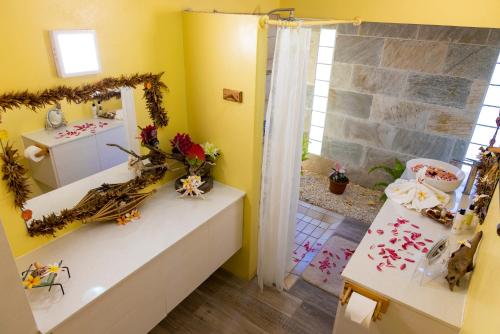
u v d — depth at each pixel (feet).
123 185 6.93
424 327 5.17
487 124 10.51
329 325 7.91
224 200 7.70
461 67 10.30
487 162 7.22
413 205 7.54
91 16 5.63
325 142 13.83
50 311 4.88
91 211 6.40
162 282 6.45
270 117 7.01
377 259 6.04
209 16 6.82
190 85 7.75
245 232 8.54
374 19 7.86
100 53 5.91
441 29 10.18
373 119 12.41
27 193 5.45
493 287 3.63
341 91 12.66
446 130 11.19
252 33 6.50
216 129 7.84
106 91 6.13
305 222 11.57
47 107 5.39
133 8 6.20
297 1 8.89
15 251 5.70
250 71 6.80
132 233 6.54
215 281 9.05
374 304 5.32
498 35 9.52
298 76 6.66
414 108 11.48
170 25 6.98
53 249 6.03
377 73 11.71
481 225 6.19
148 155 7.19
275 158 7.37
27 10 4.90
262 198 7.72
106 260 5.84
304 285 8.99
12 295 4.15
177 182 7.91
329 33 12.17
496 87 10.05
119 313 5.71
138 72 6.64
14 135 5.12
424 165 8.97
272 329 7.78
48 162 5.62
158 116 7.23
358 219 11.69
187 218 7.04
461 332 4.70
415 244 6.42
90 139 6.12
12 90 5.01
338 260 9.86
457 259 5.29
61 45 5.28
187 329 7.72
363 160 13.24
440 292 5.38
